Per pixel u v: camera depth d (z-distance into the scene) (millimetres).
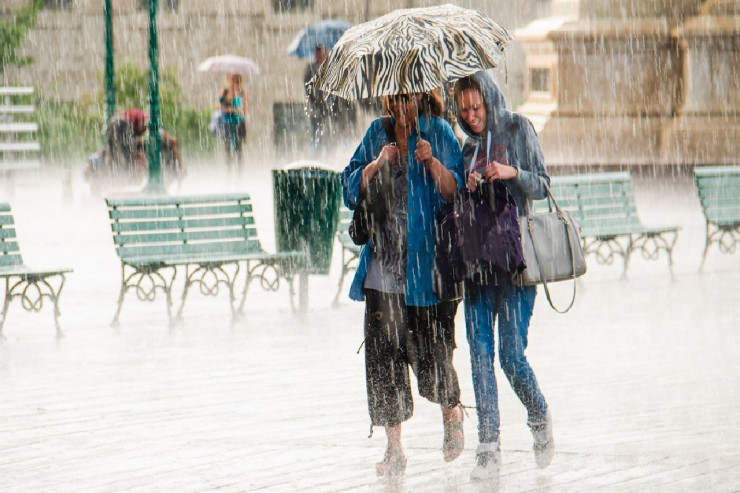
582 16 44344
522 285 14969
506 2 76312
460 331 24672
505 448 16234
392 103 15125
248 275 26516
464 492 14320
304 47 61969
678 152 44219
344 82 14734
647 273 31906
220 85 74250
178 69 72750
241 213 27484
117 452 16219
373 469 15359
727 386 19422
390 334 15211
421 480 14875
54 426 17562
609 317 25781
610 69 44219
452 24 14938
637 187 44188
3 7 73438
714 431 16766
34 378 20672
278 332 24844
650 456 15617
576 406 18281
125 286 25578
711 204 32406
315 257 27109
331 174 26844
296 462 15688
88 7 73875
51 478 15094
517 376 15133
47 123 63188
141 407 18641
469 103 15172
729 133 44188
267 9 74562
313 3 74750
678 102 44562
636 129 44312
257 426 17484
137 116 49875
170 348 23203
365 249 15461
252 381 20359
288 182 27234
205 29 74188
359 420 17797
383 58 14562
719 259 34000
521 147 15227
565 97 44188
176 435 17047
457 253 14711
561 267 15125
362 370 21219
